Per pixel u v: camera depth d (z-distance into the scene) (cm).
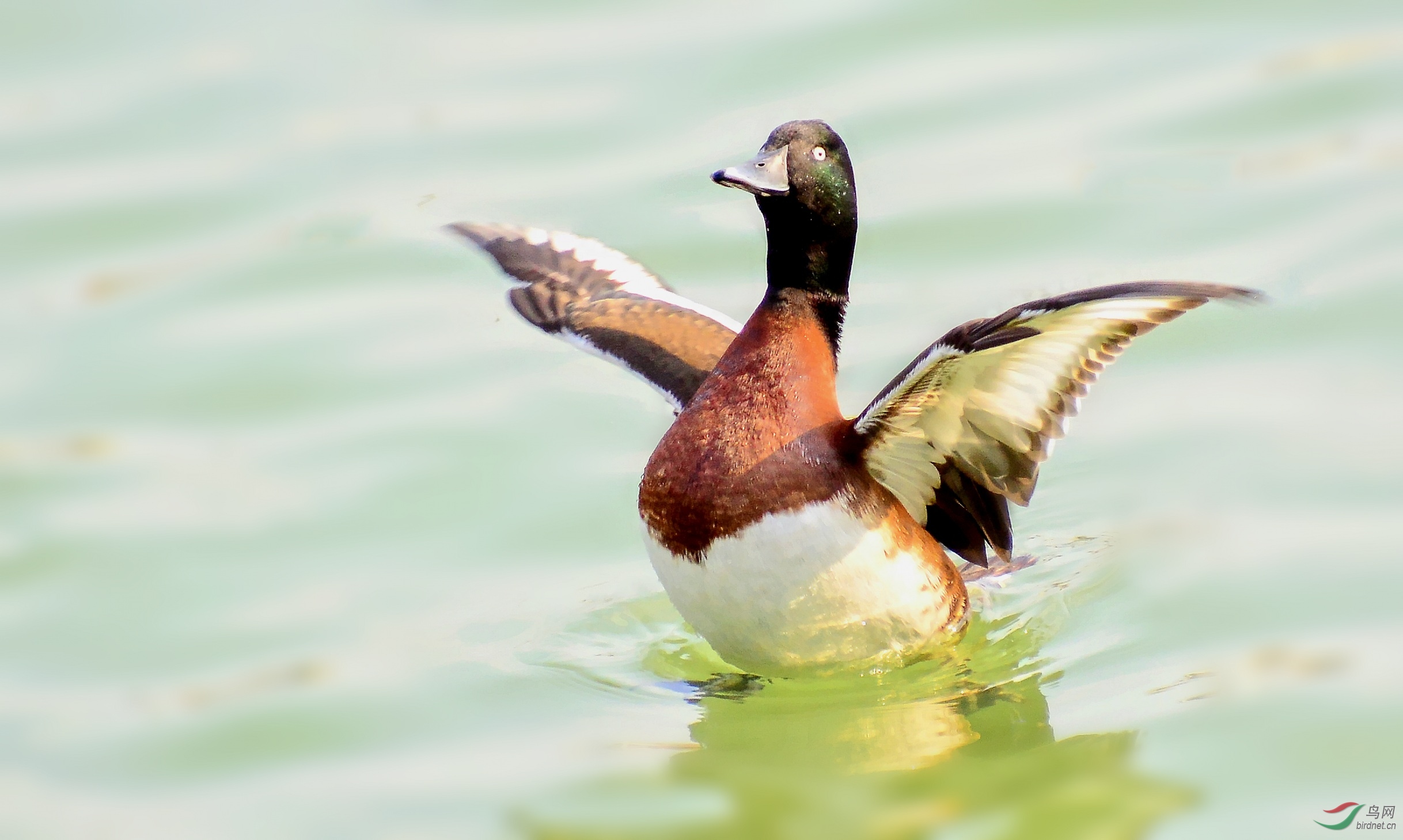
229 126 1705
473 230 1206
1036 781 830
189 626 1072
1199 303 784
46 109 1745
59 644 1059
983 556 960
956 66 1672
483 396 1329
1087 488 1172
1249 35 1675
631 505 1191
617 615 1059
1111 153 1530
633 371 1048
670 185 1540
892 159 1551
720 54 1709
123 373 1392
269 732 949
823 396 893
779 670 936
